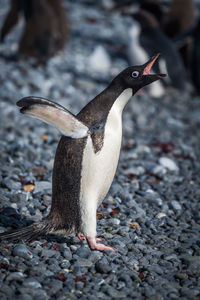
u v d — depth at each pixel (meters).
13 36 32.78
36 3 25.44
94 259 9.61
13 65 26.08
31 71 25.48
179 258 10.05
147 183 14.52
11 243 9.74
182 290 8.76
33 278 8.63
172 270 9.58
